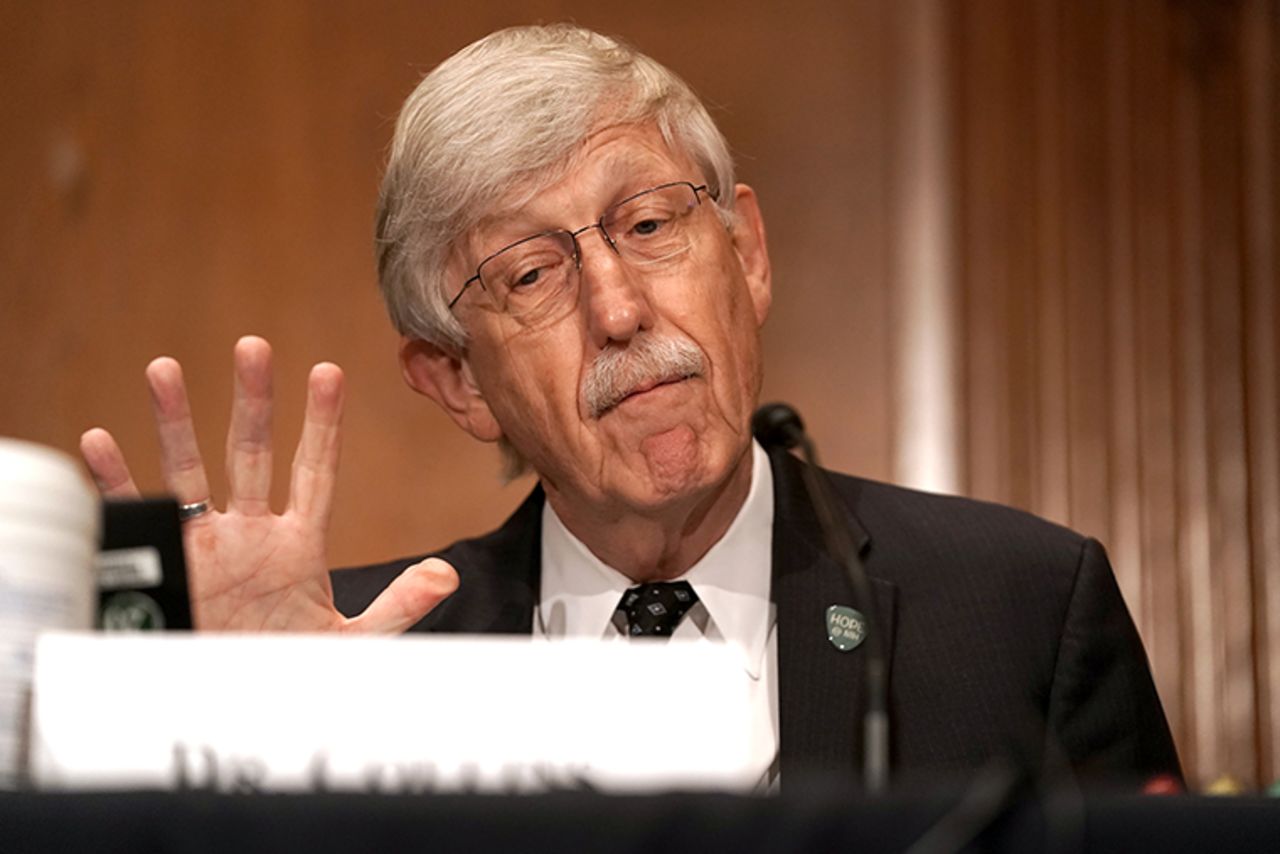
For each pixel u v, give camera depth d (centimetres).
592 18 1327
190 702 367
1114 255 1252
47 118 1388
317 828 313
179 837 313
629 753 372
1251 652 1210
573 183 670
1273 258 1242
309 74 1369
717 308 674
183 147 1373
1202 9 1267
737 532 707
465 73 685
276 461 1323
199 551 577
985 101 1269
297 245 1355
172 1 1385
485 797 315
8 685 366
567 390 670
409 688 369
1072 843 318
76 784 334
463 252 696
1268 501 1223
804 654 657
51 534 377
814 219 1278
